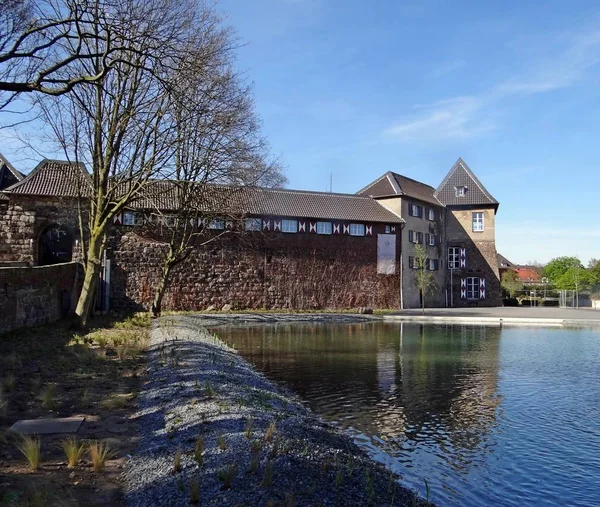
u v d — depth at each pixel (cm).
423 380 1430
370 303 4406
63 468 590
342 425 994
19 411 817
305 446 711
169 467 593
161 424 771
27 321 1888
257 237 3975
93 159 2023
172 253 3006
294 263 4109
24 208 3197
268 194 4072
